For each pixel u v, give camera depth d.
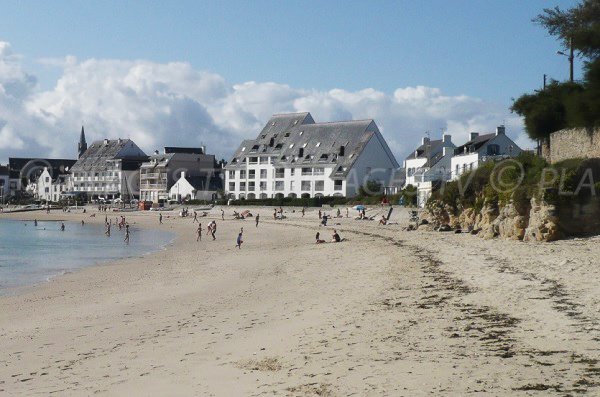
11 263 47.38
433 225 59.19
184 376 13.06
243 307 22.92
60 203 181.12
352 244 51.09
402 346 14.61
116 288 31.42
